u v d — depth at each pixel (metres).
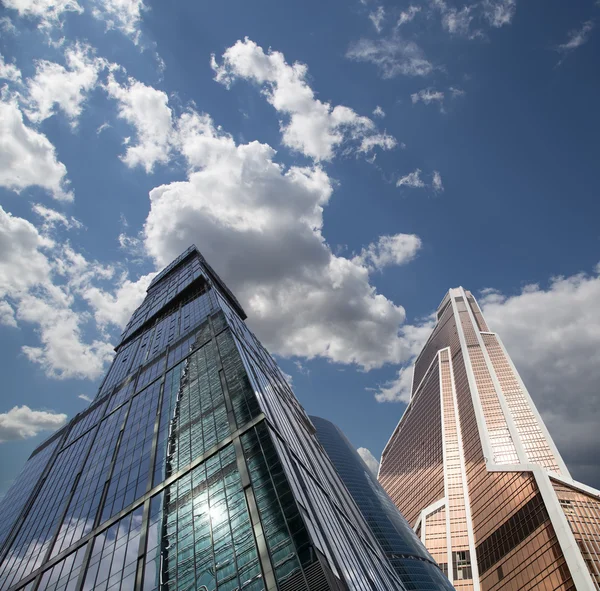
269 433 47.62
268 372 94.25
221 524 39.00
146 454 61.28
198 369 77.50
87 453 79.12
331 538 41.78
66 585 46.44
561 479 130.62
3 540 72.69
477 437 194.25
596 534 110.56
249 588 31.69
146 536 44.47
